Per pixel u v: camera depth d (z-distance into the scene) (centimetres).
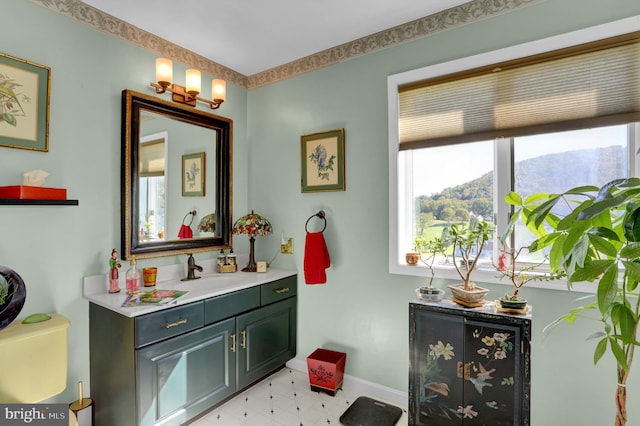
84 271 184
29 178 156
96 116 189
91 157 187
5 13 157
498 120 187
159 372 168
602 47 160
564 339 168
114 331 168
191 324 183
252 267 259
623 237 124
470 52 191
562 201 178
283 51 244
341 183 236
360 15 200
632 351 123
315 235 233
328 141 242
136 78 208
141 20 201
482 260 200
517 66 180
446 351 168
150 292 190
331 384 223
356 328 232
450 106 200
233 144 274
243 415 201
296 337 262
